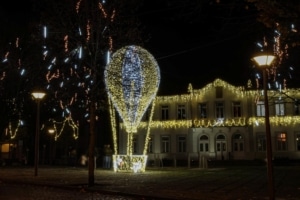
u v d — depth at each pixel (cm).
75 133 5431
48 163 5150
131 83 2706
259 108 5178
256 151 5128
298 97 4825
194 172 3250
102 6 2228
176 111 5562
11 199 1485
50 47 2638
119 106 2838
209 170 3572
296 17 908
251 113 5175
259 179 2477
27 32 3291
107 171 3375
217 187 1958
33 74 3406
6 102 3959
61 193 1764
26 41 3359
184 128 5484
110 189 1848
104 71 2397
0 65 3406
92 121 2094
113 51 2503
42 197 1582
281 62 2056
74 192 1830
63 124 4838
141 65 2706
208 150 5338
